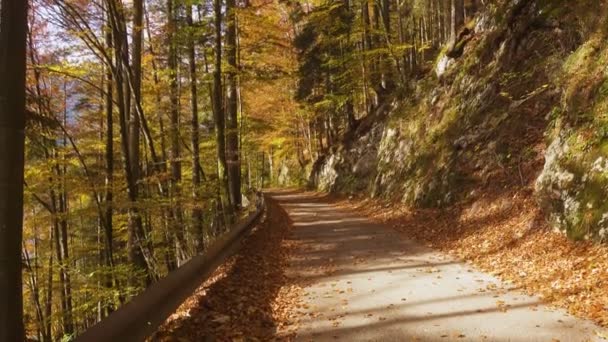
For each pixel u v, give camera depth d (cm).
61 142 1406
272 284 863
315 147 5119
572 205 918
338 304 719
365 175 2934
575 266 782
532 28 1684
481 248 1076
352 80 3238
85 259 1952
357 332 585
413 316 638
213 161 2506
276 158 6581
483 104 1738
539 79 1527
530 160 1313
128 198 1164
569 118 1046
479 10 2327
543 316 603
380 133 2994
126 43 1203
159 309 489
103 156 1883
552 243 922
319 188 3947
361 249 1226
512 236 1062
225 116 1947
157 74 1817
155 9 1831
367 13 3141
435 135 1977
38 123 760
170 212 1370
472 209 1382
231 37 1728
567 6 1504
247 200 3002
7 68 411
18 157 417
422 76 2766
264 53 2097
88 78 1484
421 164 1972
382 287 812
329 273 956
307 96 3650
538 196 1070
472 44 2125
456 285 793
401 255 1109
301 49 3422
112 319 397
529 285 751
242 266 951
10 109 412
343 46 3294
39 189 1165
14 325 410
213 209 1691
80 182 1144
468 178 1539
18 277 416
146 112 1928
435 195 1656
